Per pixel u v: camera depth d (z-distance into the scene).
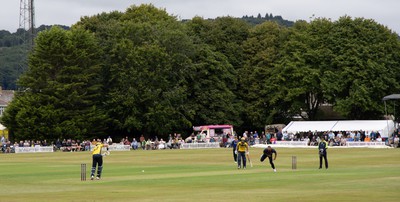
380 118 129.38
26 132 112.56
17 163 67.38
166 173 49.84
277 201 29.72
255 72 132.12
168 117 120.44
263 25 138.88
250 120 133.62
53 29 119.75
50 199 31.98
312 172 49.12
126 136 127.00
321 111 141.00
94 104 120.69
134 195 33.50
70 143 106.56
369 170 50.75
